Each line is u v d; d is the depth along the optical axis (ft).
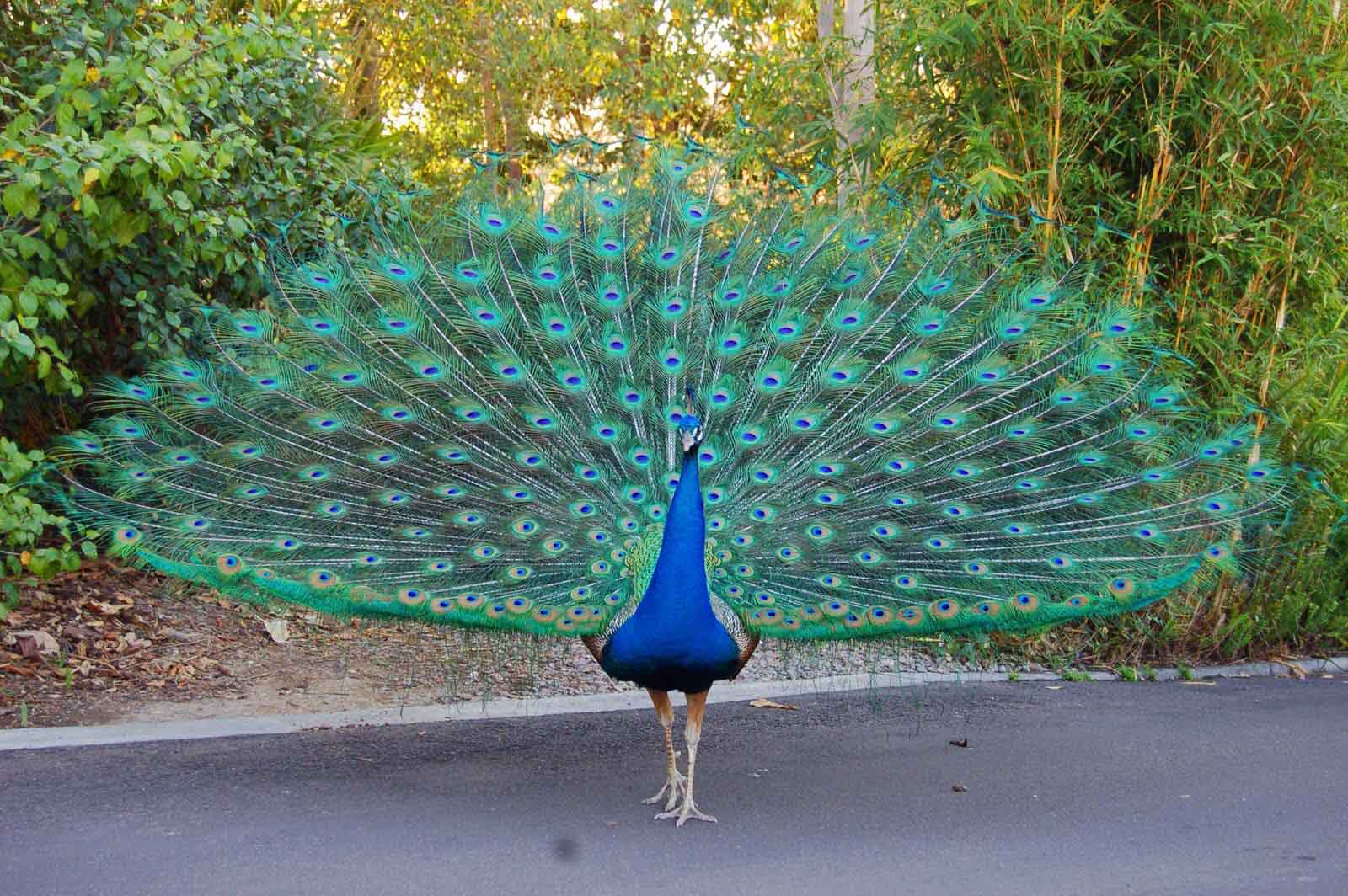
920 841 10.41
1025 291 11.96
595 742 12.40
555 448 11.54
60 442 11.69
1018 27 14.37
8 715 12.19
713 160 12.73
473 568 11.13
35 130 12.42
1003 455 11.63
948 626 11.02
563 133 31.63
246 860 9.80
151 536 11.21
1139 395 11.68
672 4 26.73
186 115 13.33
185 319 14.75
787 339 11.92
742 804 11.06
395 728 12.57
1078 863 10.08
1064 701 13.96
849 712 13.44
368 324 11.82
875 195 13.67
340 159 17.01
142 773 11.19
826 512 11.37
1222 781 11.60
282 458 11.48
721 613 10.76
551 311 11.91
